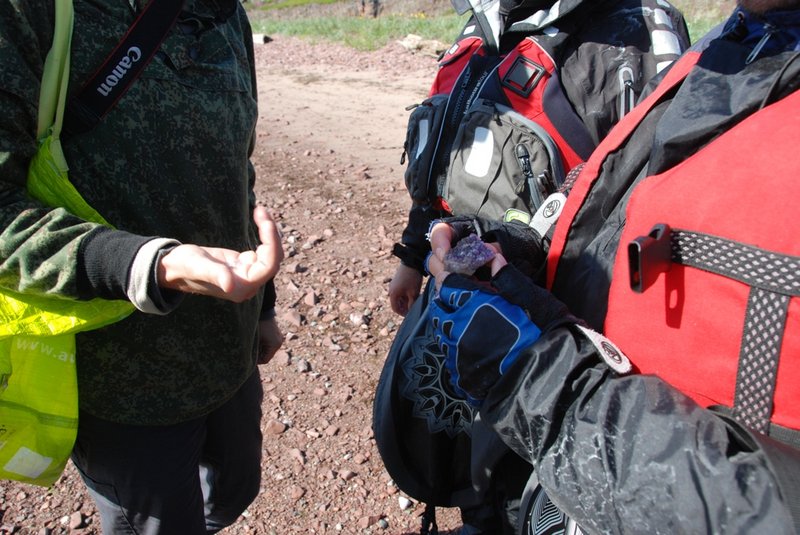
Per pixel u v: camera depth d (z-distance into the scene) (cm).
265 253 130
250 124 188
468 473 215
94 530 292
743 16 134
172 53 163
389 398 215
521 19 221
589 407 127
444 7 2977
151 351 177
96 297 149
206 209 176
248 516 296
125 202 163
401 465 219
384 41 1497
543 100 206
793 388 111
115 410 178
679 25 215
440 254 170
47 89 149
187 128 167
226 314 187
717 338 118
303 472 319
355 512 298
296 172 700
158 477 188
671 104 138
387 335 415
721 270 116
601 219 155
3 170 145
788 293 109
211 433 209
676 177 126
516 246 173
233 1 178
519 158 204
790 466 106
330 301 451
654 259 120
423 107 233
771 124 117
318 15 3497
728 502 107
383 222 567
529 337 140
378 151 764
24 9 144
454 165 216
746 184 115
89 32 154
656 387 123
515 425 136
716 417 117
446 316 152
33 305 154
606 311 147
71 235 144
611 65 205
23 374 160
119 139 159
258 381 223
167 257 139
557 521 150
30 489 313
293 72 1272
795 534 101
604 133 205
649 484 114
